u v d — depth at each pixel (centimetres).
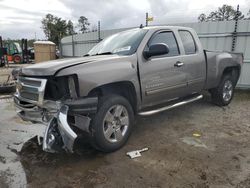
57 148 287
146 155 333
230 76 585
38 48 2189
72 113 289
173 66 409
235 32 810
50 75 282
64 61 319
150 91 377
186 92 459
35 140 388
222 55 541
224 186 260
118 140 346
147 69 368
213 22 845
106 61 322
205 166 301
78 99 289
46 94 298
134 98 364
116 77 322
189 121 480
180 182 268
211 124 461
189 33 471
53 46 2238
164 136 402
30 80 305
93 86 297
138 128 442
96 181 273
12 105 624
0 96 735
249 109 566
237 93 758
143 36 385
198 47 477
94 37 1273
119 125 346
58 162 317
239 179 272
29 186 264
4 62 1973
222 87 565
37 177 282
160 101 411
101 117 316
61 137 286
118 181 272
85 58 338
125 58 344
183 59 430
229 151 344
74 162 316
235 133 414
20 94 329
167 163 310
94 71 300
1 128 445
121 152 343
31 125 460
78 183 269
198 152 341
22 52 2467
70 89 287
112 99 329
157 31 405
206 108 572
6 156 333
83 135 316
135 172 290
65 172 292
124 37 417
